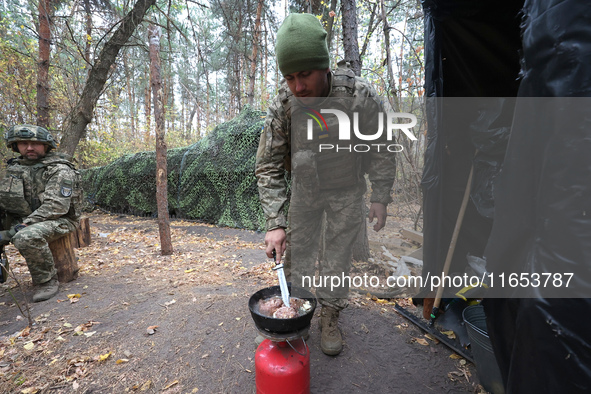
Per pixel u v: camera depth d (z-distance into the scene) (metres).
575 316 0.72
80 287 3.33
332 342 1.98
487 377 1.61
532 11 0.82
